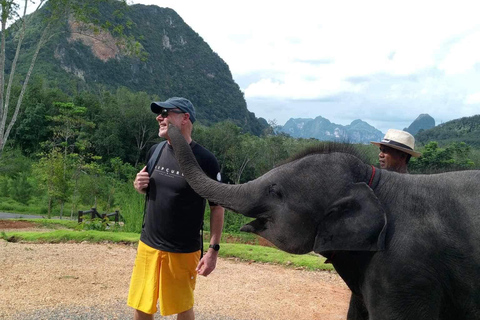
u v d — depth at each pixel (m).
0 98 22.55
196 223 3.78
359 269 2.88
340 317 5.96
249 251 9.47
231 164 63.44
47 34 23.17
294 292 7.08
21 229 15.50
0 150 22.75
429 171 3.20
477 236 2.68
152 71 197.75
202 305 6.25
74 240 10.57
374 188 2.90
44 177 25.86
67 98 75.50
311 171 2.90
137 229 12.60
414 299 2.67
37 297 6.18
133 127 73.19
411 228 2.75
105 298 6.25
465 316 2.76
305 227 2.84
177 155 3.31
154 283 3.75
